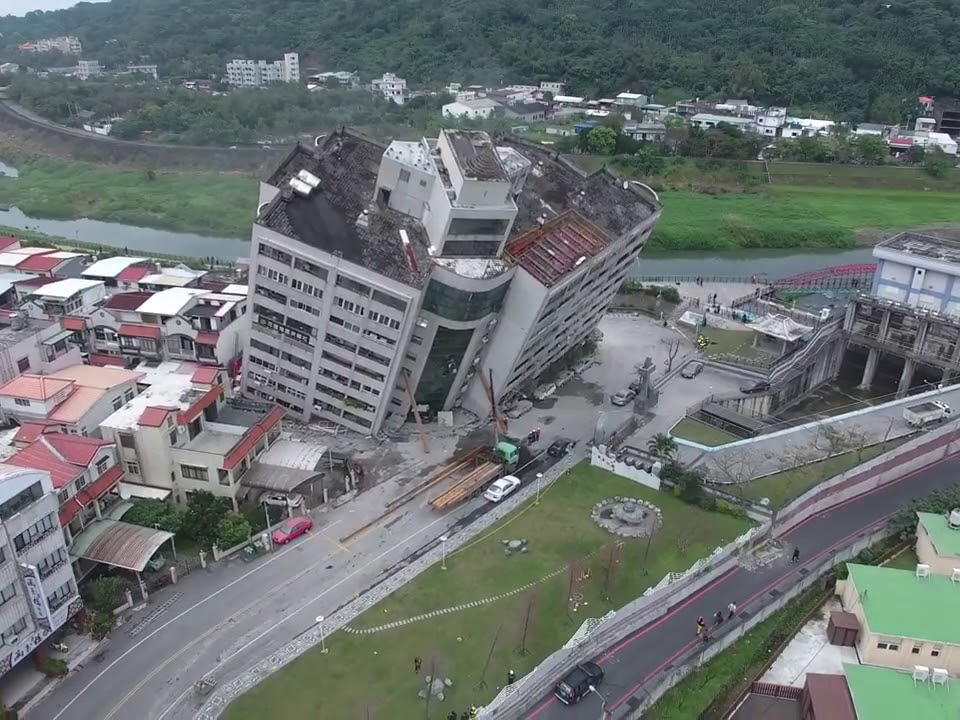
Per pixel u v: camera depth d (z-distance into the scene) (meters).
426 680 65.81
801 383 125.38
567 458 100.50
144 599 72.88
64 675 65.12
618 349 134.50
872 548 84.50
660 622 73.88
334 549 81.81
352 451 100.19
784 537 87.06
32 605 63.09
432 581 77.75
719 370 126.31
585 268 101.75
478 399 108.44
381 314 92.25
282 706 62.97
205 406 88.31
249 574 77.50
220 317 104.12
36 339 91.69
